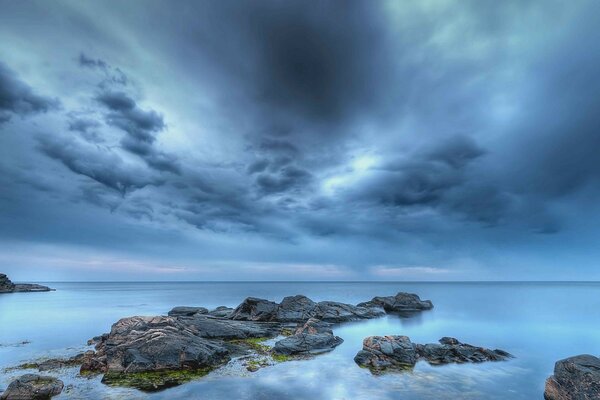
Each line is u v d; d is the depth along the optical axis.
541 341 35.84
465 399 18.84
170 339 24.52
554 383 18.66
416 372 23.34
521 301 89.94
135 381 20.48
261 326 39.03
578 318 53.88
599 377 16.67
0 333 38.38
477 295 120.00
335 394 19.17
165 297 104.56
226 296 110.44
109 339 26.47
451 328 43.88
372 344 27.41
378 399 18.58
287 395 18.89
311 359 26.55
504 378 22.52
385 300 66.88
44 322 47.25
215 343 27.77
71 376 21.41
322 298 105.56
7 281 128.75
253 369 23.42
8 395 17.50
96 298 97.69
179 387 19.73
